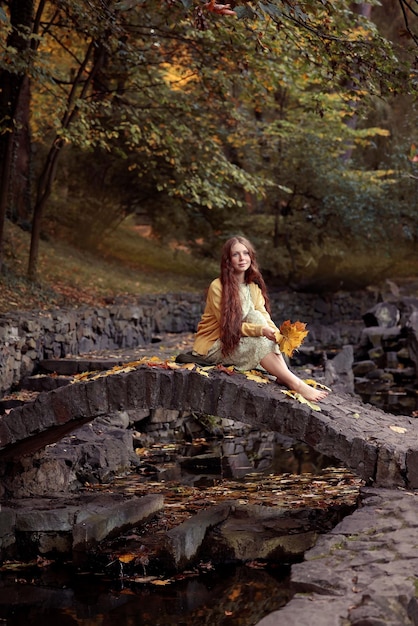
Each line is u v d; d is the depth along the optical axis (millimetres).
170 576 5293
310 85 22047
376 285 25453
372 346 17109
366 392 13758
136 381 5934
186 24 11836
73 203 22094
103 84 15906
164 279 21938
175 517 6207
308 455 8727
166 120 15453
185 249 26625
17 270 15344
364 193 22812
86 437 8039
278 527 5789
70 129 13164
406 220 23562
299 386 6043
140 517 6055
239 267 6148
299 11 6773
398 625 3129
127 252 23656
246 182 15703
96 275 18609
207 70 14188
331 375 13359
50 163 14844
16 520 5797
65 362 11227
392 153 24578
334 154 23031
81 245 21641
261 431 10258
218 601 4809
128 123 14289
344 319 23766
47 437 6535
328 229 23719
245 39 10930
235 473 7828
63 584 5195
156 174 16953
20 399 9461
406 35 7680
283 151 22672
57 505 6145
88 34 12258
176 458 8578
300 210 24047
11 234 17797
